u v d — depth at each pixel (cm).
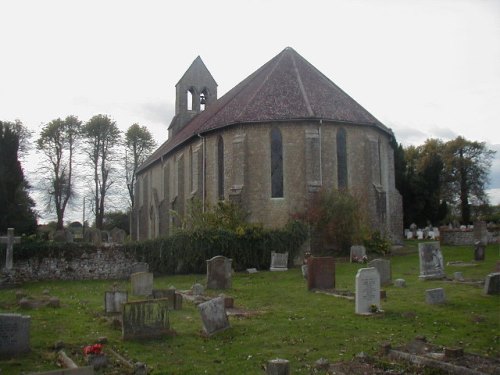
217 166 3597
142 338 1224
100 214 6762
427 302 1611
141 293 1998
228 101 3850
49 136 6544
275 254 2806
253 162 3372
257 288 2108
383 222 3397
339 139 3434
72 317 1512
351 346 1159
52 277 2659
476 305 1570
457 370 913
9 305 1753
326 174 3341
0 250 2581
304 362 1042
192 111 5200
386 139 3831
